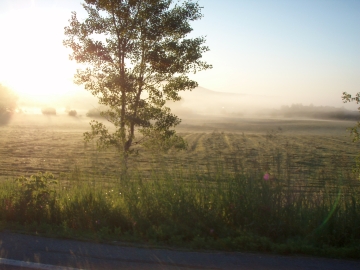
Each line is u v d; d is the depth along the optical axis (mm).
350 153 29219
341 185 7434
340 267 5172
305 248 5742
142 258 5422
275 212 6711
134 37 11461
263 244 5887
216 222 6742
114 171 11961
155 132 11961
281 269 5055
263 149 22203
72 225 7082
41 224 6953
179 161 10891
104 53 11258
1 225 7008
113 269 4965
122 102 11609
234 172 7941
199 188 7434
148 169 14672
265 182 7305
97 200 7703
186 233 6496
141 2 11297
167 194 7348
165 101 12164
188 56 11516
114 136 11906
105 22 11539
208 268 5062
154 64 11484
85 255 5508
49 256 5434
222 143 37594
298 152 28844
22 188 7957
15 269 4926
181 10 11578
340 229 6277
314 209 6754
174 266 5121
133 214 7059
